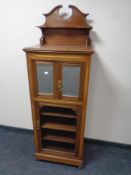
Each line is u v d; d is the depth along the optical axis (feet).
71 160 5.65
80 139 5.37
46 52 4.52
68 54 4.44
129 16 5.14
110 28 5.35
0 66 6.69
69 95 4.92
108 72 5.84
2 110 7.41
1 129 7.58
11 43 6.26
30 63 4.76
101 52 5.65
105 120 6.49
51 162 5.92
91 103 6.36
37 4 5.60
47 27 5.36
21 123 7.43
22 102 7.05
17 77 6.69
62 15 5.46
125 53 5.51
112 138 6.68
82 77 4.60
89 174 5.48
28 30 5.95
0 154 6.23
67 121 5.89
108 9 5.19
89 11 5.33
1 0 5.78
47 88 4.99
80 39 5.47
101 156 6.25
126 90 5.93
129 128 6.39
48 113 5.45
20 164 5.81
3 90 7.05
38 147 5.85
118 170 5.66
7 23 6.02
